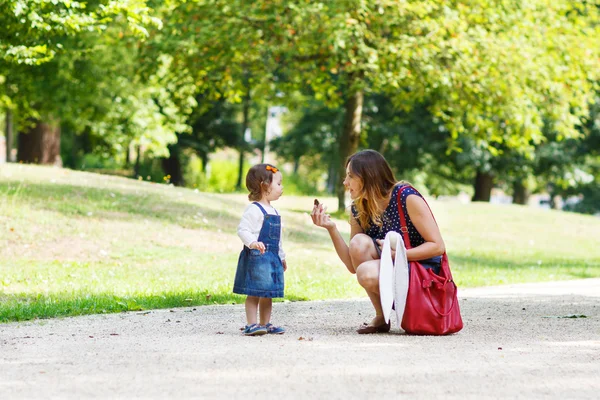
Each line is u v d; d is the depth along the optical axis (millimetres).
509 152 32344
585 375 4348
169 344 5371
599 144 33281
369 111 32250
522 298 8914
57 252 12484
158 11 19766
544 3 21453
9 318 6922
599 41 22516
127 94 26469
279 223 5980
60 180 17297
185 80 21781
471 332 6016
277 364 4582
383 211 6109
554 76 21297
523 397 3828
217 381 4133
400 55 18656
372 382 4105
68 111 24484
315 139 38812
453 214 24984
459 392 3904
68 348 5254
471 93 20688
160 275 11312
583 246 21609
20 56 12977
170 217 15773
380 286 5684
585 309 7723
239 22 19297
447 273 5949
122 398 3795
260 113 54531
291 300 8906
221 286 9914
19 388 4020
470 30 19641
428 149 32281
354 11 18406
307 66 20469
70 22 12305
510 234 22500
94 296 8461
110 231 14078
